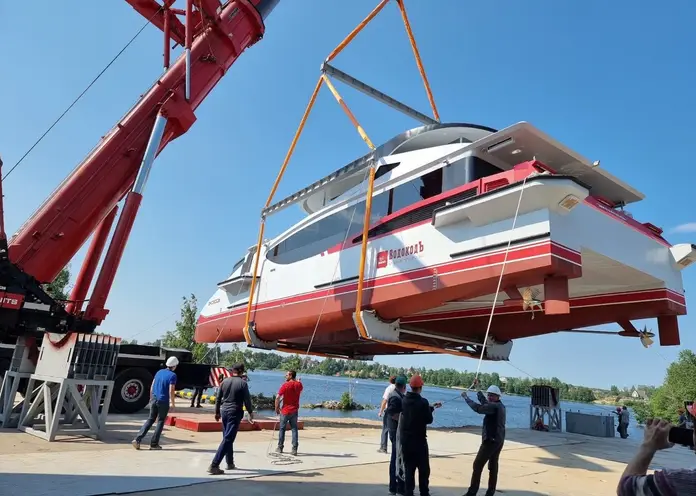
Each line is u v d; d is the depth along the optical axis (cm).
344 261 1103
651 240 922
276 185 1390
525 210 752
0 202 780
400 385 561
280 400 732
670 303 933
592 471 758
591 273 916
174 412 1135
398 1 1363
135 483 484
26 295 818
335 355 1650
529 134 795
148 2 1060
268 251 1428
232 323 1570
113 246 848
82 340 748
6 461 554
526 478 671
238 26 1093
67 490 442
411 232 939
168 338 2514
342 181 1261
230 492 477
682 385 3916
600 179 921
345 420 1564
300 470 604
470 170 873
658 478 160
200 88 1031
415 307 936
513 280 769
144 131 955
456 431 1278
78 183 884
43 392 779
